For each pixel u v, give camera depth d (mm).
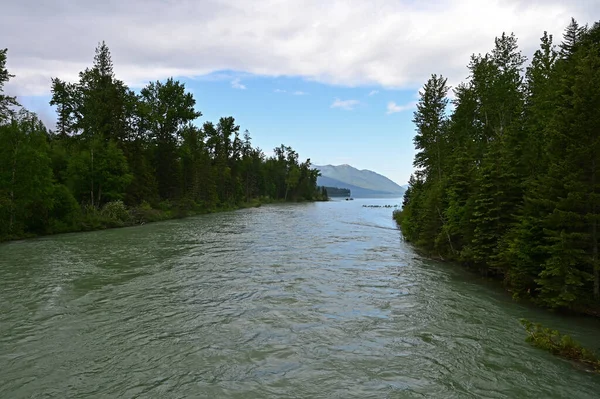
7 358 7672
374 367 7383
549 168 10703
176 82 64188
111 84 50969
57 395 6258
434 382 6805
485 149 24266
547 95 15805
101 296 12211
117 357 7734
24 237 27391
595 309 10172
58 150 40875
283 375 7012
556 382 6812
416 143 39250
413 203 29312
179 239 27188
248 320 10039
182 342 8531
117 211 38281
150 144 60812
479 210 15359
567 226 10180
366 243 25812
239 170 98438
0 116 29141
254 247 23344
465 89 33281
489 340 8820
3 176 27031
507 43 30484
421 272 16469
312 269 16828
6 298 11906
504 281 13555
